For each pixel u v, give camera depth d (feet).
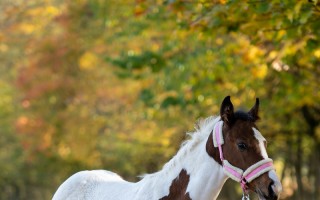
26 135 102.42
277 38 38.14
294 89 49.26
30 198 152.35
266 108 56.18
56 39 96.32
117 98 88.63
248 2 34.27
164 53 59.06
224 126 23.31
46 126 99.04
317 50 40.42
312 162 82.58
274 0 32.81
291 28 35.86
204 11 37.27
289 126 63.00
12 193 154.51
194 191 23.53
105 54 88.17
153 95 65.72
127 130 81.87
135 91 82.33
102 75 95.25
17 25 88.48
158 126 69.26
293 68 50.67
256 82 53.36
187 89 59.52
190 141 24.22
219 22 36.29
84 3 91.97
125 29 67.41
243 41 47.19
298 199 79.15
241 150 22.71
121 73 66.69
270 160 22.52
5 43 99.76
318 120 63.41
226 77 53.78
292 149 76.84
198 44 54.34
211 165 23.45
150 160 84.69
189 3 38.96
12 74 112.47
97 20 87.45
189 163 23.90
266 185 22.21
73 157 99.09
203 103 58.08
